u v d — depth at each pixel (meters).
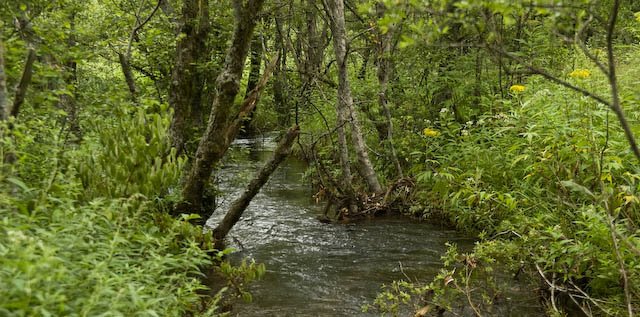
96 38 7.25
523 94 8.18
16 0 5.48
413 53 9.60
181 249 5.09
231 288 5.89
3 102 4.32
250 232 8.39
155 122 5.04
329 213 9.66
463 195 7.72
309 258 7.21
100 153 5.10
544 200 6.11
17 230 3.00
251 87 15.57
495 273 6.02
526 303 5.30
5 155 4.11
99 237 3.78
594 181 5.24
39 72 5.31
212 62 7.91
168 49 8.88
